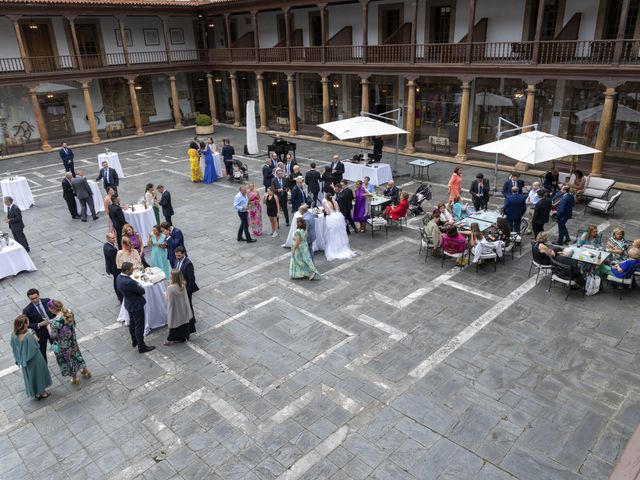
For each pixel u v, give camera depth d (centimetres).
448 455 670
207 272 1234
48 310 857
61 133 3203
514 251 1309
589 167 2034
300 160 2402
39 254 1392
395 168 2081
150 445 706
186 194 1919
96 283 1208
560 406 753
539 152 1348
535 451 673
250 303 1079
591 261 1038
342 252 1298
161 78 3622
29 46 2956
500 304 1043
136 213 1384
